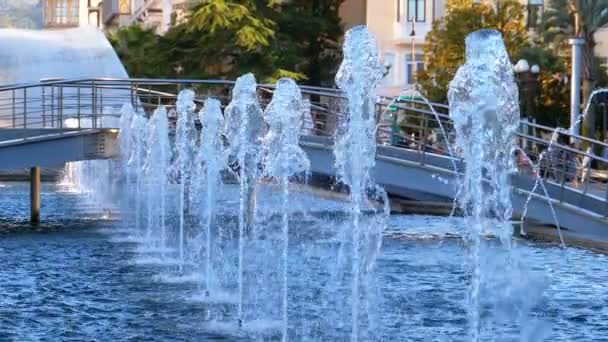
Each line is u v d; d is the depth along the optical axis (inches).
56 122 1622.8
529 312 708.7
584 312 730.8
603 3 2522.1
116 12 5088.6
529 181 1105.4
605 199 1082.1
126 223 1411.2
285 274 695.7
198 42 2479.1
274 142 822.5
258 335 662.5
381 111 1215.6
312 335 661.3
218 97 1448.1
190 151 1311.5
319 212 1481.3
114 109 1624.0
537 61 2600.9
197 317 722.2
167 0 3695.9
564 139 2377.0
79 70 2358.5
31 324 697.6
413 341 639.1
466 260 1001.5
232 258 1013.8
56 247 1130.0
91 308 757.9
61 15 6604.3
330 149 1200.8
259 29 2469.2
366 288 820.6
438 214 1519.4
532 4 2925.7
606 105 2349.9
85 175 1945.1
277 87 834.2
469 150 585.9
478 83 582.6
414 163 1160.8
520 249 1045.8
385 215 867.4
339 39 2918.3
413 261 994.7
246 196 1259.8
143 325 695.1
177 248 1126.4
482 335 643.5
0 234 1268.5
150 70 2512.3
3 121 1966.0
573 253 1036.5
